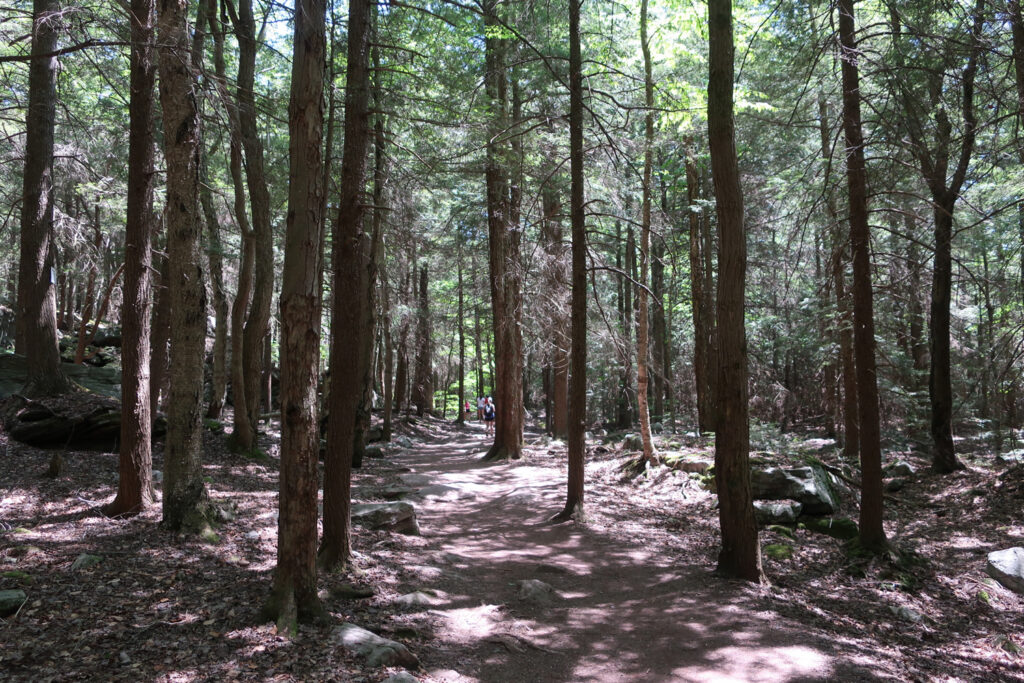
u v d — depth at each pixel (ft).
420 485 42.60
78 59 27.40
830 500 37.73
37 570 20.58
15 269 72.33
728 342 26.45
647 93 45.24
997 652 22.27
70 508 27.86
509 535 31.68
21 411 38.14
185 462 26.04
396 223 44.24
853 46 29.73
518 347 57.88
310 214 17.94
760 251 75.92
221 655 15.49
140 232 28.17
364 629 17.92
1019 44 28.48
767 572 27.96
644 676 17.08
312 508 18.26
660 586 24.89
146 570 21.20
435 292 115.34
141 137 28.25
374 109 24.25
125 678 13.99
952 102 33.14
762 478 37.88
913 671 18.66
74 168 51.88
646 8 47.91
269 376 84.69
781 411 81.97
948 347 47.01
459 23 41.42
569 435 34.58
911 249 41.63
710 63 26.76
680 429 77.41
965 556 32.01
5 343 77.77
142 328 28.19
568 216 36.70
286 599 17.76
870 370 30.89
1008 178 42.73
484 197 64.80
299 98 17.97
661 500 40.60
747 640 19.54
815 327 62.80
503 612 21.30
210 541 24.73
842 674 17.33
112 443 38.93
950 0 28.40
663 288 87.61
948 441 46.73
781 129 48.06
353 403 23.91
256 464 42.93
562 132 51.24
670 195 79.36
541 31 43.65
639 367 47.50
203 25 43.32
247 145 44.73
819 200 32.55
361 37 23.80
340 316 23.53
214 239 53.57
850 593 27.02
